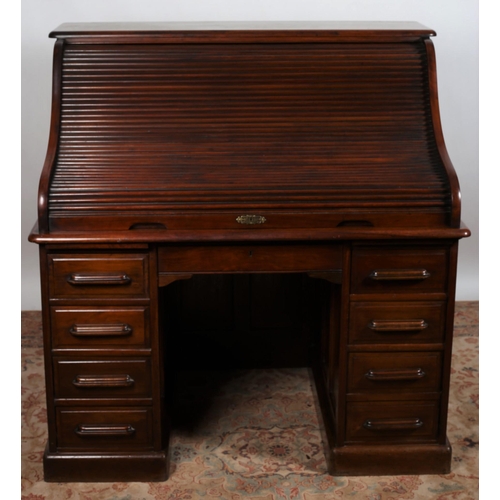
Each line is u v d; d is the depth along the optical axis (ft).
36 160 15.02
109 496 10.31
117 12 14.37
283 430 11.84
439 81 14.94
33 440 11.48
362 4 14.53
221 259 9.98
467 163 15.42
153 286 10.00
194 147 10.09
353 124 10.27
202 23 11.76
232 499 10.25
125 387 10.34
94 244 9.77
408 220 9.93
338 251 10.02
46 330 10.11
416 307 10.20
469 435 11.67
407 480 10.64
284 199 9.84
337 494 10.34
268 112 10.26
